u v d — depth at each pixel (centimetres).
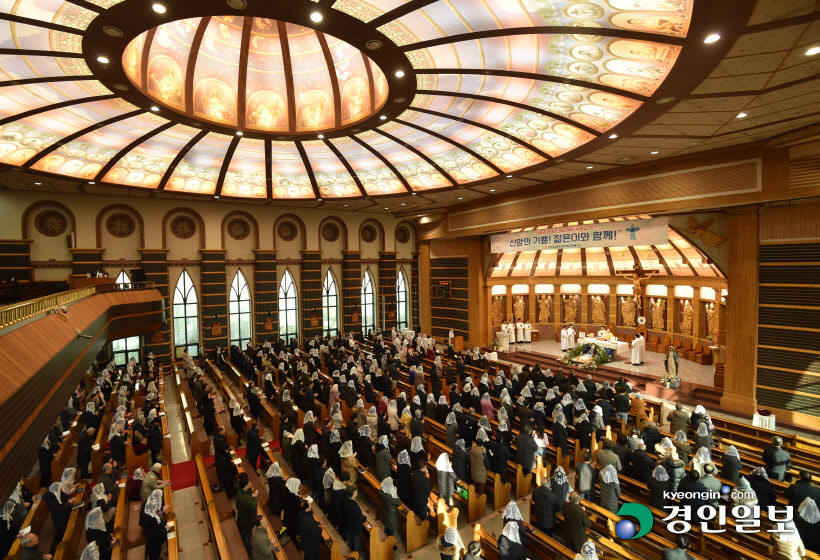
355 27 830
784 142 1160
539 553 679
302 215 2486
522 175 1666
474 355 1920
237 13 775
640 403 1340
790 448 1078
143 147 1530
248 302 2378
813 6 569
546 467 1052
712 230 1489
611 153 1355
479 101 1194
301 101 1433
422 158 1714
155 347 2091
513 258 2650
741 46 680
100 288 1478
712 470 752
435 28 844
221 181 1880
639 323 2139
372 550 732
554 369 2083
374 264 2777
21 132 1261
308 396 1348
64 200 1883
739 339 1412
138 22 786
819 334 1263
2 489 511
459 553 755
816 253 1264
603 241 1670
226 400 1645
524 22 784
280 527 808
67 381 886
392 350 2086
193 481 1072
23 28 797
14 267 1781
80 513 839
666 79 807
